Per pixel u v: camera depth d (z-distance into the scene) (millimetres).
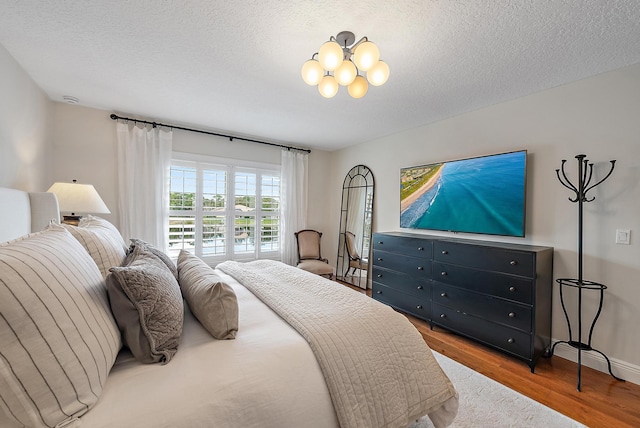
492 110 2811
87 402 736
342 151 4816
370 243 4191
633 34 1658
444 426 1384
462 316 2553
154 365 947
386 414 1133
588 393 1832
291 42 1837
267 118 3324
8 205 1586
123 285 950
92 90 2600
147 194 3326
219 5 1505
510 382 1949
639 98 1969
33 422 661
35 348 685
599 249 2139
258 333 1198
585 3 1420
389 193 3959
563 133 2330
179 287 1382
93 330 822
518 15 1529
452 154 3172
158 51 1957
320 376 1050
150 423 746
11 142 2057
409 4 1475
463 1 1441
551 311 2357
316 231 4773
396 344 1288
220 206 4016
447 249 2682
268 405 908
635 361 1963
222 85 2471
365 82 1799
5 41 1849
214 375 917
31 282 727
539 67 2068
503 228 2629
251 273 2068
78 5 1512
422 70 2139
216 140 3930
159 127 3459
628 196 2008
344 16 1577
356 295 1604
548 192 2410
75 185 2357
